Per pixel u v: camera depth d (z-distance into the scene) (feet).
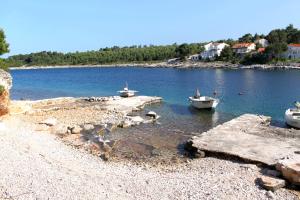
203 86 268.21
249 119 124.36
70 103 178.50
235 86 260.01
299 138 97.35
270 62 465.06
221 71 429.38
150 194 62.85
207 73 405.18
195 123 133.08
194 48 637.71
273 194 60.95
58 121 132.77
